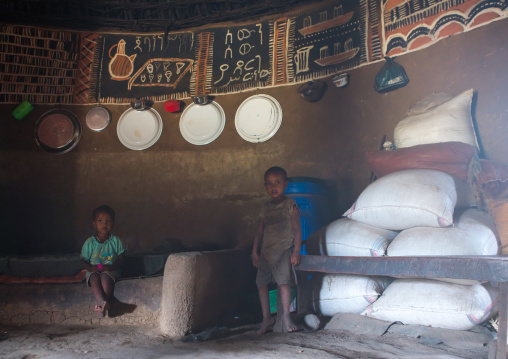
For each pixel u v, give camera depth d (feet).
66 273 12.43
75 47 18.43
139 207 17.51
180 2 17.98
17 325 11.73
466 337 9.41
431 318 9.89
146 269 13.17
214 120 17.52
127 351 8.97
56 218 17.42
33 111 17.93
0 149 17.52
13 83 17.84
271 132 16.87
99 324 11.78
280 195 11.60
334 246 11.69
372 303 11.03
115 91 18.28
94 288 11.51
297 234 11.15
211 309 11.57
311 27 17.07
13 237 17.15
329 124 16.19
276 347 9.21
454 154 11.39
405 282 10.57
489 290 9.78
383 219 10.94
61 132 17.81
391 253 10.46
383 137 14.73
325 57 16.60
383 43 15.40
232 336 10.57
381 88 14.87
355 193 15.38
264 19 17.89
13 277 12.37
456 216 10.60
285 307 10.82
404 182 10.85
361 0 16.11
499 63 12.66
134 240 17.29
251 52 17.81
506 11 12.65
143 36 18.74
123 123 17.98
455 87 13.55
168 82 18.28
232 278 12.85
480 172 10.94
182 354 8.66
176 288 10.56
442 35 14.02
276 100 17.07
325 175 15.98
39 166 17.63
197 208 17.20
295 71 17.04
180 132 17.80
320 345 9.36
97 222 12.38
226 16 18.10
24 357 8.59
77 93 18.19
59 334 10.64
